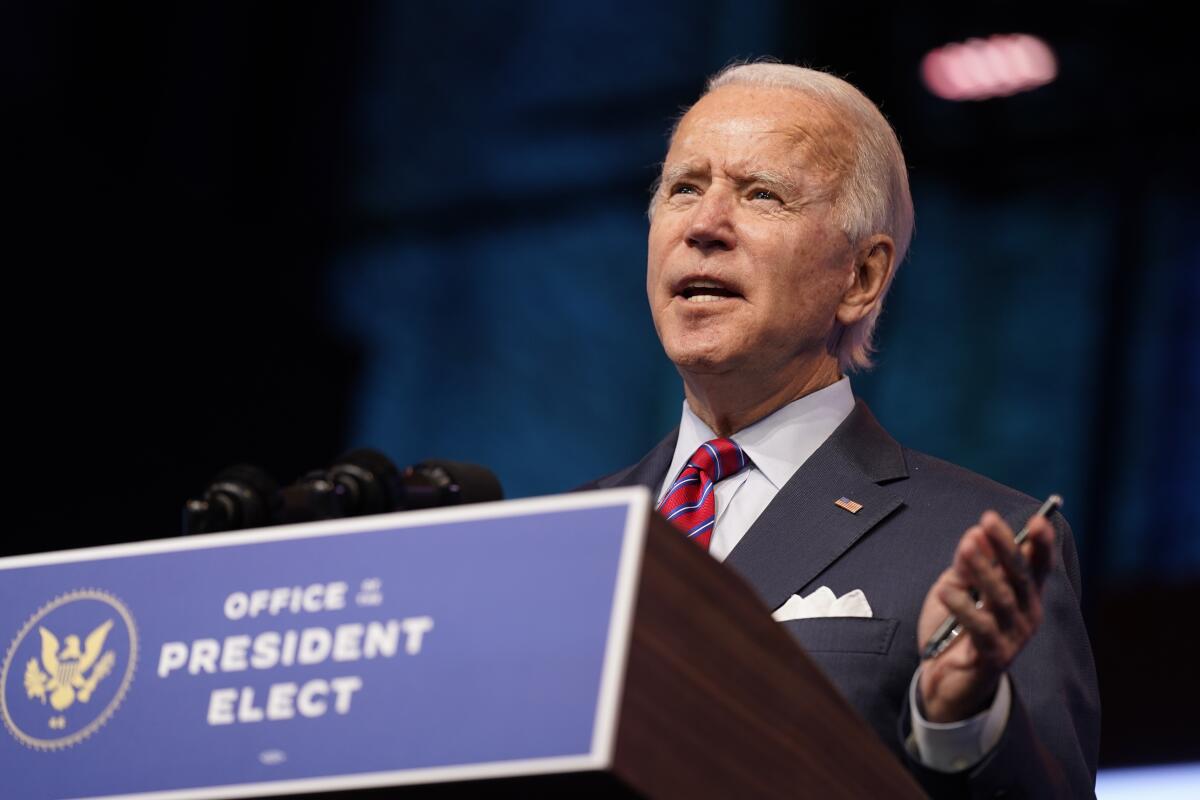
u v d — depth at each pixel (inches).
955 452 650.8
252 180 740.0
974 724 174.2
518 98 758.5
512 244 748.0
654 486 275.6
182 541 152.1
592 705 125.0
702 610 134.6
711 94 278.8
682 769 128.1
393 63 767.7
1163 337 631.2
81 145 662.5
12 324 628.7
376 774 132.3
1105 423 632.4
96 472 636.1
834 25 686.5
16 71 688.4
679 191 271.4
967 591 162.4
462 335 744.3
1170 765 547.5
